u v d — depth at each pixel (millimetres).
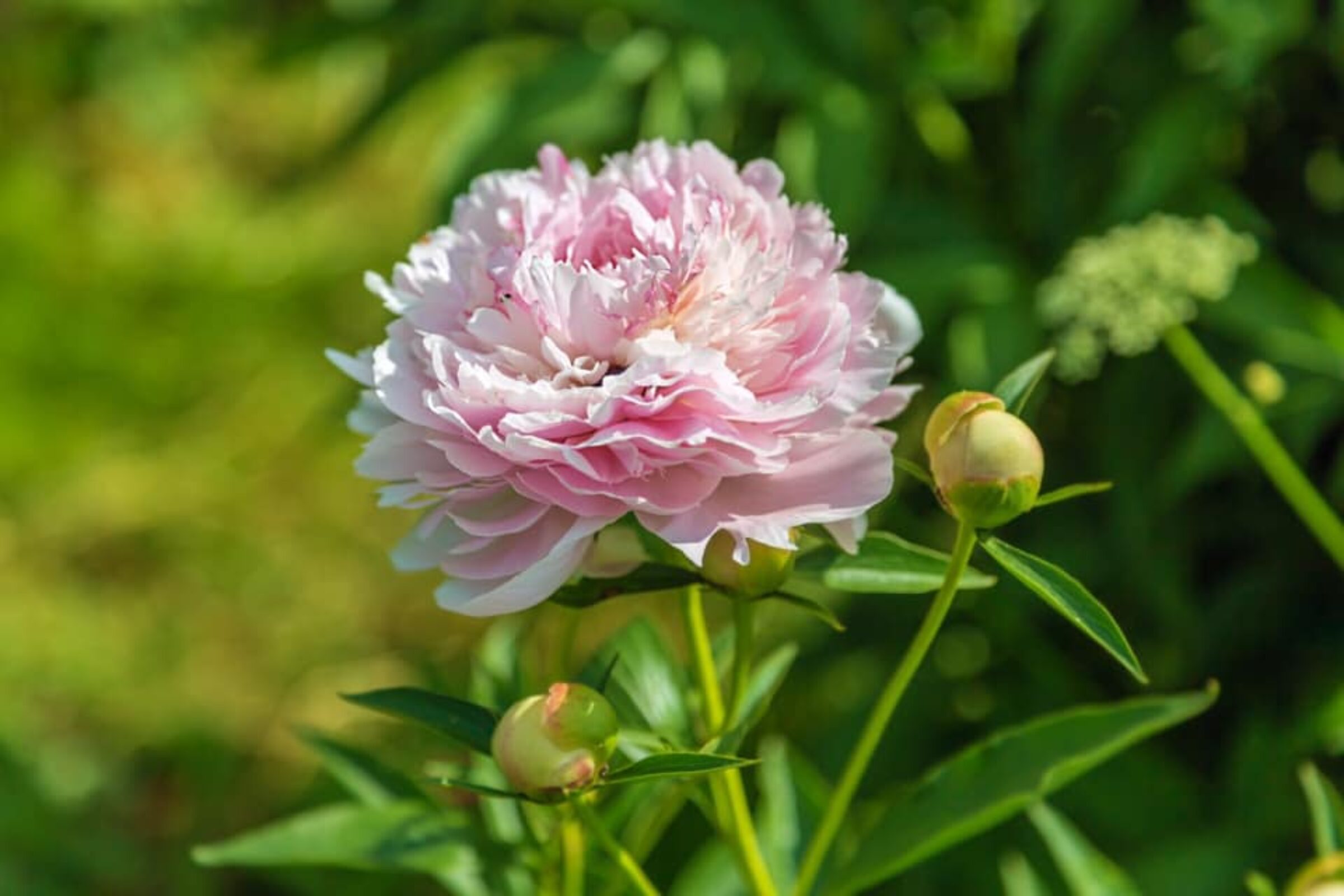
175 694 1902
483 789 843
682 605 894
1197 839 1201
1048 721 924
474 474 816
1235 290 1154
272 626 2002
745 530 816
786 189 1188
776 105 1312
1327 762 1221
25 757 1648
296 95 2764
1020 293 1201
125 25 1901
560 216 839
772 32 1216
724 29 1215
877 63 1226
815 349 822
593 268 838
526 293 818
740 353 821
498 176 868
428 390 825
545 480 817
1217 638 1281
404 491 829
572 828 921
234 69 2270
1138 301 1079
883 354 830
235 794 1724
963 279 1199
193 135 2684
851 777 908
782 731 1435
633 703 941
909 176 1289
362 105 1430
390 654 1813
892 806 932
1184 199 1190
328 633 1979
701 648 898
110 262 2463
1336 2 1181
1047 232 1229
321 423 2230
